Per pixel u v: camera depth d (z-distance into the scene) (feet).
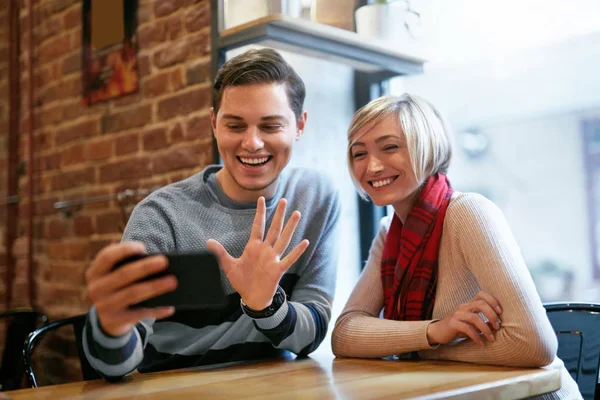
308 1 6.75
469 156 6.97
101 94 7.79
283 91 4.49
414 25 6.56
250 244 3.94
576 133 6.31
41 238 8.95
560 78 6.35
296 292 4.82
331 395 3.10
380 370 3.81
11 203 9.46
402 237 4.57
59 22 8.66
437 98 7.09
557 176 6.48
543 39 6.37
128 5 7.38
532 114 6.56
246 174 4.51
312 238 4.95
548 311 4.86
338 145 7.18
